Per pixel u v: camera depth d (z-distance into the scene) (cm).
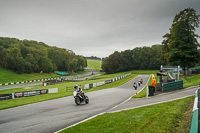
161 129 568
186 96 1212
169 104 979
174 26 4016
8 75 6838
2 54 7694
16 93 2058
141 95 1573
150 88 1466
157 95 1448
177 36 3812
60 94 2191
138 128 601
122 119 743
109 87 3025
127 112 881
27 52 9194
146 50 9694
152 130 567
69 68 11512
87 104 1288
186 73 3862
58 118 878
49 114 989
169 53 4084
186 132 516
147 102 1152
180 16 3894
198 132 345
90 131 620
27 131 685
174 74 3059
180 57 3762
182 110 787
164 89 1595
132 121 695
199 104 555
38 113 1038
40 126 746
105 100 1465
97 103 1316
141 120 696
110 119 764
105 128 639
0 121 879
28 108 1241
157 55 9181
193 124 409
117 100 1439
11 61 7712
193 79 2881
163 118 689
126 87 2953
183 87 1833
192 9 3716
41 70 9294
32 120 863
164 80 2297
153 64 9206
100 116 847
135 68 10362
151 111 841
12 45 8450
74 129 660
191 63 3828
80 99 1286
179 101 1031
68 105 1284
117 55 10050
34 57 8925
